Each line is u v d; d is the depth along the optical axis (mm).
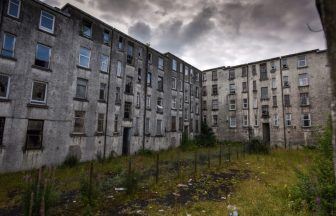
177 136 33125
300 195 7152
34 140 16312
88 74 20500
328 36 1891
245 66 38094
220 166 15812
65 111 18375
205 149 30016
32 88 16359
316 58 31094
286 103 33031
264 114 34969
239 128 37500
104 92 22141
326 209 5551
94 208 7734
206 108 42031
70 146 18531
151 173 13883
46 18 17734
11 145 14898
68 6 19547
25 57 16016
